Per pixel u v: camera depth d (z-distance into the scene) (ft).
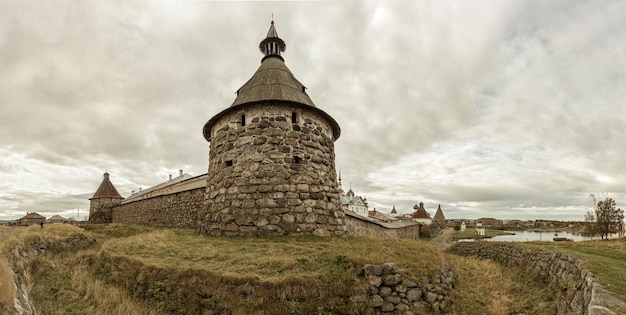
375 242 36.76
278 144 42.60
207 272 25.30
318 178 43.93
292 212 40.24
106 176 159.63
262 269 25.90
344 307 23.08
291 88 48.34
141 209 100.78
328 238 38.45
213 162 47.80
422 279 26.53
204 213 46.32
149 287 26.14
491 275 43.45
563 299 28.53
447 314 25.35
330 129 50.72
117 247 34.45
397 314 23.49
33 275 29.32
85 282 28.99
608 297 20.42
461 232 205.87
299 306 22.70
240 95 49.80
